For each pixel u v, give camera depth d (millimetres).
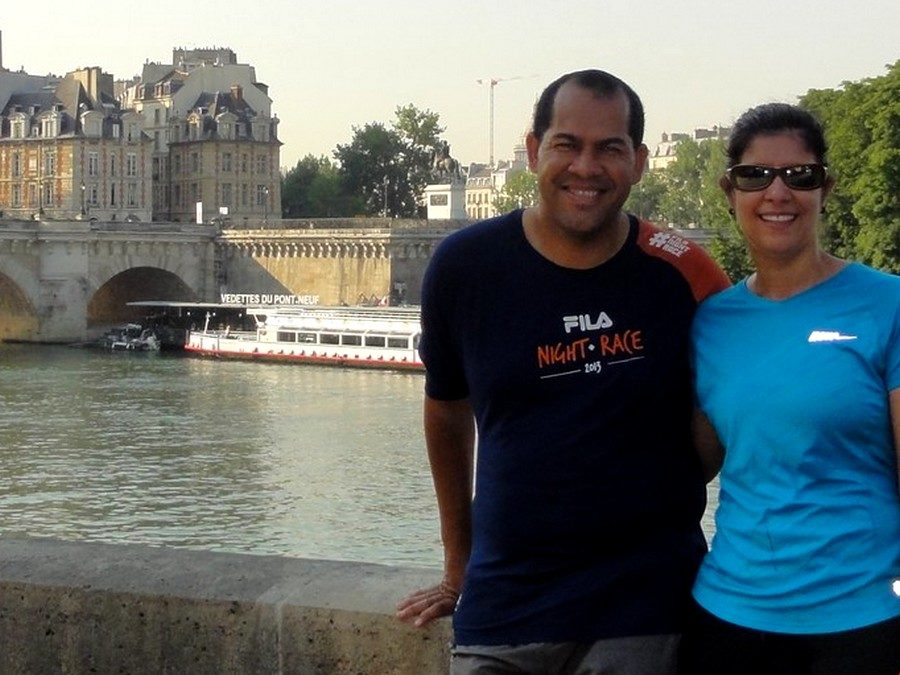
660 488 2750
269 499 22281
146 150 78750
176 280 59188
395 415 32812
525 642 2730
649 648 2711
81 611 3383
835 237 32781
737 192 2730
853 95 32719
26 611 3416
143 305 54281
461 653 2797
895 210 31188
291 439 28781
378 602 3230
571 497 2725
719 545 2682
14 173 78250
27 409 33438
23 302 54688
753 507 2615
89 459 26172
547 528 2732
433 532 19828
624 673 2701
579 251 2773
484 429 2820
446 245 2850
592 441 2723
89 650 3389
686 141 85250
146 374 42781
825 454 2574
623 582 2727
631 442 2740
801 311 2646
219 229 60000
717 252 30812
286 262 59031
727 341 2691
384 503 21906
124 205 77812
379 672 3205
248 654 3285
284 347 47875
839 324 2605
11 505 21859
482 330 2787
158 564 3488
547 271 2766
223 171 80062
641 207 86250
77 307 54969
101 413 32812
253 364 47156
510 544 2762
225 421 31578
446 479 3049
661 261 2775
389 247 55844
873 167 30859
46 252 54438
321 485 23484
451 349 2895
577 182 2734
